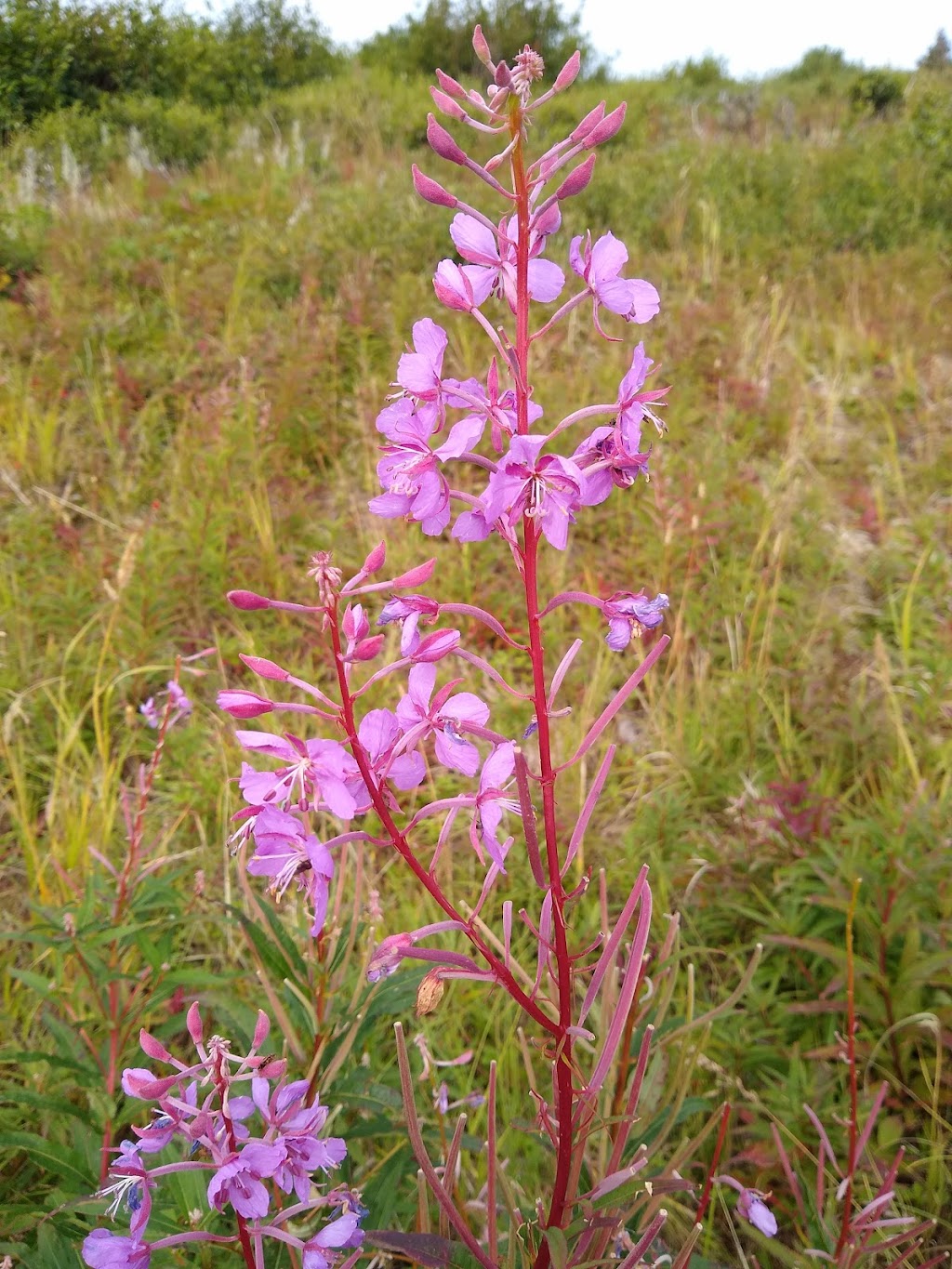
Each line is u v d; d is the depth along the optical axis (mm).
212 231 1894
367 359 1343
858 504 1179
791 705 881
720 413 1240
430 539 1083
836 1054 543
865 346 1559
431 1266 371
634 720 904
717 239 1928
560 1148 381
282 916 652
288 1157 344
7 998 597
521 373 328
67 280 1618
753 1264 500
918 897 604
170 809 760
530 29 3945
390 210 1900
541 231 330
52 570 996
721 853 710
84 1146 464
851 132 2904
